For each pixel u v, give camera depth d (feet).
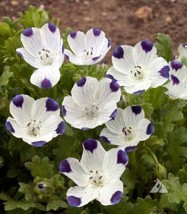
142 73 1.86
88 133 1.88
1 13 3.37
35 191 1.80
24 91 2.02
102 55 1.86
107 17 3.34
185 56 2.04
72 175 1.74
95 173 1.74
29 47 1.89
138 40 3.23
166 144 1.92
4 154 1.98
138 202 1.79
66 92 1.91
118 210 1.79
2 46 2.04
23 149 1.89
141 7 3.38
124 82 1.86
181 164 1.91
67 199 1.72
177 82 1.89
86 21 3.31
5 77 1.91
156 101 1.90
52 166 1.82
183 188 1.77
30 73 1.96
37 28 1.91
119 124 1.82
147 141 1.85
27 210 1.84
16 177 2.00
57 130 1.80
